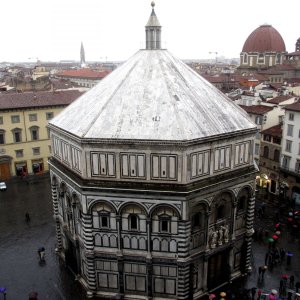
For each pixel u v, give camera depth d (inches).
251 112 3499.0
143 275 1871.3
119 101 1863.9
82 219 1857.8
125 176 1750.7
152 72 1971.0
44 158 3976.4
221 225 1921.8
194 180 1737.2
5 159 3754.9
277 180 3297.2
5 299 1935.3
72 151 1888.5
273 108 3420.3
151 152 1686.8
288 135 3107.8
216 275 2012.8
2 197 3324.3
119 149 1712.6
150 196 1721.2
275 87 5162.4
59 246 2354.8
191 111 1800.0
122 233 1822.1
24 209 3063.5
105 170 1764.3
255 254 2356.1
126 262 1866.4
